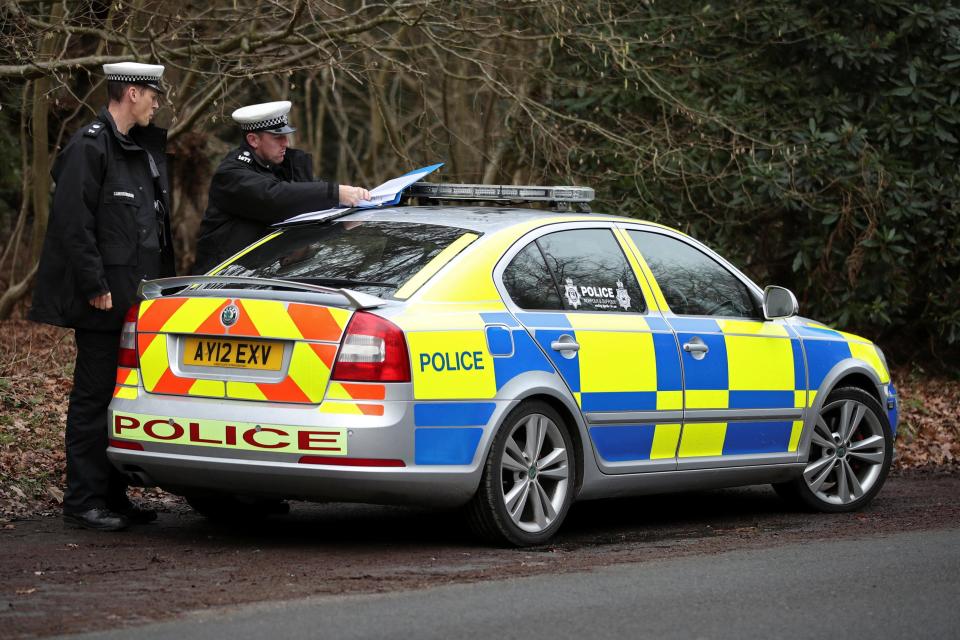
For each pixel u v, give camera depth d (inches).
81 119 1080.2
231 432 426.9
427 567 418.9
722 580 402.9
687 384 513.7
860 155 1034.7
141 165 493.7
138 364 453.4
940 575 414.6
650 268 522.0
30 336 898.7
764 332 552.1
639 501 606.5
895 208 1032.2
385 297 438.0
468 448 438.6
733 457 536.1
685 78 1067.3
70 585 384.8
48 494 554.6
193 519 525.0
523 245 478.3
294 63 948.6
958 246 1055.6
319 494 424.8
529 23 1037.8
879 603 375.6
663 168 1000.9
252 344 432.1
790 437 561.3
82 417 487.5
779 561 436.5
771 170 1013.2
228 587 382.6
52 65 795.4
